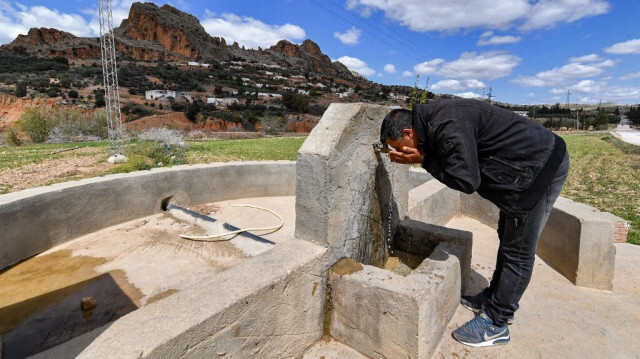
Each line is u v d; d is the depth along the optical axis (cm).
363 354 222
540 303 274
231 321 169
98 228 452
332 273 228
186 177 558
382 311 205
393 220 308
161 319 154
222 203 603
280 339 203
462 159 184
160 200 525
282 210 579
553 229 335
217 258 379
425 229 299
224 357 169
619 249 375
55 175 747
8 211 351
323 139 225
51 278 333
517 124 189
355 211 250
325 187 220
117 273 344
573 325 248
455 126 187
